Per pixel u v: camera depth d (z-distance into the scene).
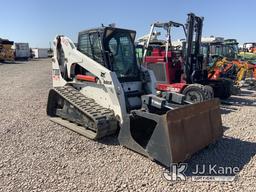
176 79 9.32
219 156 4.75
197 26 9.14
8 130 6.11
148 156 4.45
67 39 6.61
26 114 7.50
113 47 5.76
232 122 6.89
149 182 3.89
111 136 5.65
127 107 5.47
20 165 4.39
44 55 58.88
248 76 12.99
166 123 4.06
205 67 11.16
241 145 5.27
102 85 5.61
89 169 4.27
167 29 8.71
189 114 4.42
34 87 12.66
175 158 4.07
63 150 4.99
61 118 6.77
